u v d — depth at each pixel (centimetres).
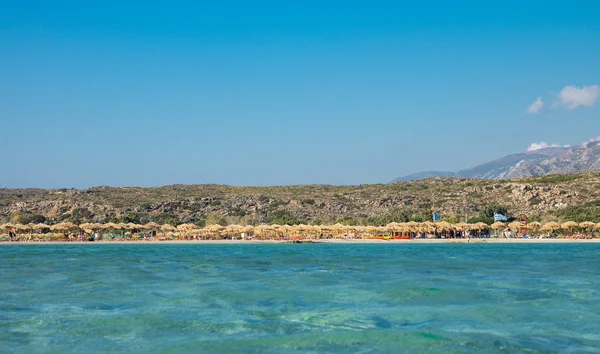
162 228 11962
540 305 2803
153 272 4506
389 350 1969
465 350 1966
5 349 2000
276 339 2114
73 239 11488
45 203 16225
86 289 3419
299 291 3319
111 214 15425
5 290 3375
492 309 2692
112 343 2077
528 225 11675
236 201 16812
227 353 1939
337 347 2006
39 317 2522
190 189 19412
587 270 4625
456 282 3756
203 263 5503
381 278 4028
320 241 11212
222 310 2691
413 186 18525
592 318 2478
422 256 6600
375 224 13425
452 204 15238
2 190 19388
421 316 2536
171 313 2612
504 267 4947
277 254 7162
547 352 1942
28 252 7681
